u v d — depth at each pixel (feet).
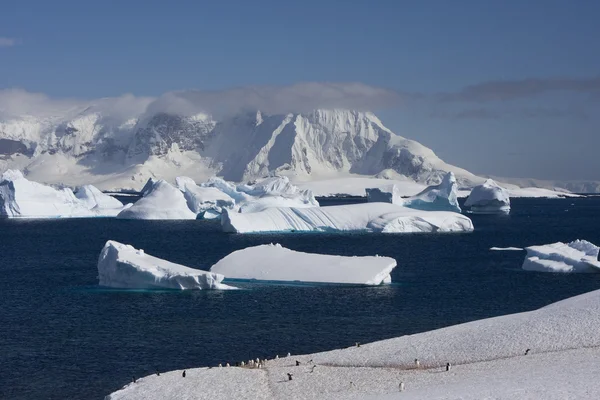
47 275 468.34
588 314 270.46
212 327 307.58
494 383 212.64
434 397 199.72
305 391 215.51
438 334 269.64
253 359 258.57
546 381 209.97
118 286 410.72
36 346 278.46
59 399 219.00
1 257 580.30
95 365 252.83
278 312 337.52
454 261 535.19
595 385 203.00
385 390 214.28
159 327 307.78
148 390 218.18
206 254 590.55
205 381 224.74
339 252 600.39
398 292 393.29
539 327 263.49
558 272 468.34
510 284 420.36
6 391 226.17
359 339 287.28
